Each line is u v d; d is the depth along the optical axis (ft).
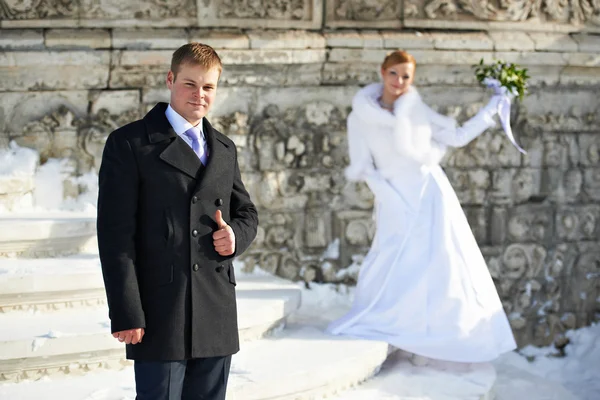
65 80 37.11
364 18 40.42
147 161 16.31
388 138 29.89
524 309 42.09
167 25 38.32
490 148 41.37
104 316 26.00
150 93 38.29
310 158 39.63
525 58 40.96
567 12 42.24
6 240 29.09
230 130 38.65
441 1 40.70
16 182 34.91
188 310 16.37
